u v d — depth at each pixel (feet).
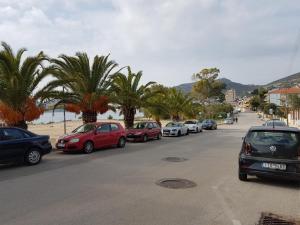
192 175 29.89
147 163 37.17
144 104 84.84
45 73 55.57
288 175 24.94
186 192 23.43
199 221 17.38
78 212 18.65
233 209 19.56
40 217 17.78
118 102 81.10
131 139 67.41
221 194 22.98
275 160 25.36
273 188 24.90
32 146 36.14
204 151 49.78
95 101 69.26
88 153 47.11
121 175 29.73
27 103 54.54
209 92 314.96
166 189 24.26
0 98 51.93
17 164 36.60
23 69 52.75
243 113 511.81
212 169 33.12
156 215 18.24
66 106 68.69
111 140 53.01
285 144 25.48
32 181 27.02
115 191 23.57
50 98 58.49
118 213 18.52
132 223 16.92
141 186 25.23
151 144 62.39
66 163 37.37
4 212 18.61
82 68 68.03
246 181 27.25
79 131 50.34
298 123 175.01
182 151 49.73
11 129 35.32
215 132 109.19
